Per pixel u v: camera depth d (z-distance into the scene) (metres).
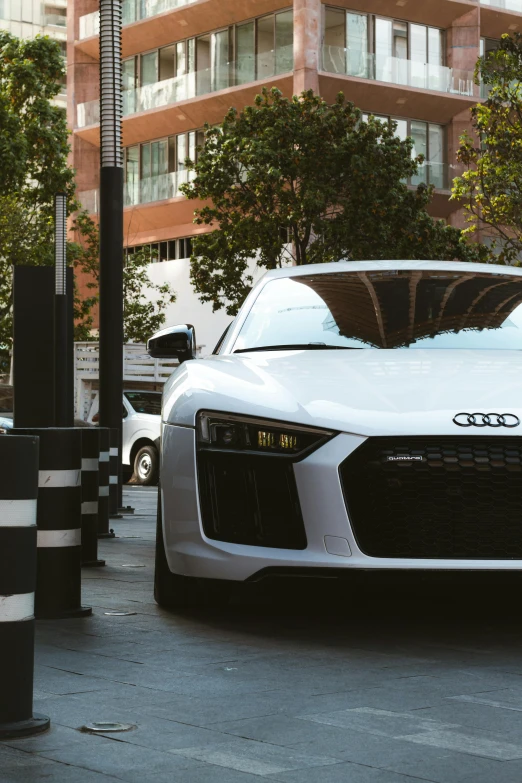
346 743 3.25
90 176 50.38
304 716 3.55
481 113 30.38
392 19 43.84
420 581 4.57
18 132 31.80
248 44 44.44
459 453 4.61
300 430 4.71
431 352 5.45
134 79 49.25
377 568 4.55
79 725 3.45
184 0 46.12
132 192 48.50
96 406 28.98
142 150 48.88
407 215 31.14
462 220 44.44
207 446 4.93
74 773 2.96
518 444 4.62
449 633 4.91
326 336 5.80
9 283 37.00
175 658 4.45
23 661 3.39
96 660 4.43
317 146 31.08
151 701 3.76
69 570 5.43
